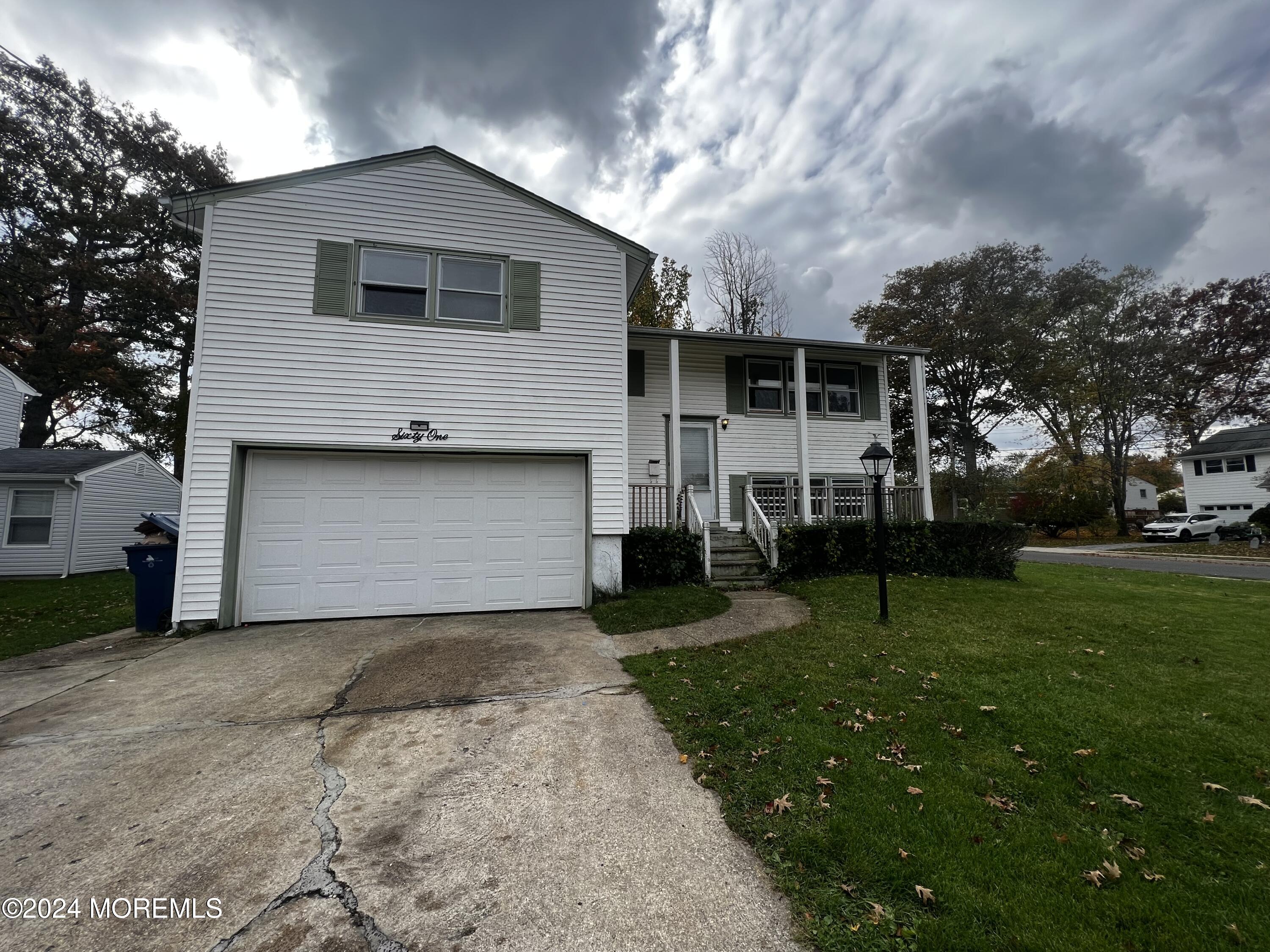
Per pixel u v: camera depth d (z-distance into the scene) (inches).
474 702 162.7
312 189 285.9
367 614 279.4
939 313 1062.4
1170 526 928.3
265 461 273.6
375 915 79.0
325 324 281.1
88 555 564.7
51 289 796.6
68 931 76.7
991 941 72.6
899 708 151.0
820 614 266.1
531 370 308.0
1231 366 1087.6
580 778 119.0
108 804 110.4
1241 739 132.6
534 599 300.0
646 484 433.4
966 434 1119.0
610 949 73.1
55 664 207.0
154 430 920.9
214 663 204.7
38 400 808.9
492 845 96.0
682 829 100.1
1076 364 1079.0
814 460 490.3
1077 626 243.0
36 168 801.6
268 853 94.2
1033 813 103.3
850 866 88.3
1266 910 78.4
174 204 271.4
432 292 297.0
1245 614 272.4
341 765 126.0
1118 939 73.1
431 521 291.3
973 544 392.8
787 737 133.9
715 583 346.9
